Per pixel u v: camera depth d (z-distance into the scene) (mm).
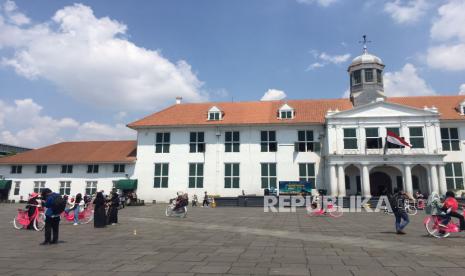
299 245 11078
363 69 43312
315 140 39875
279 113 41562
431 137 35875
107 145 47125
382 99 37438
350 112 37719
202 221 19500
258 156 40469
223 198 36031
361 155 35375
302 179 39312
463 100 39469
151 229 15711
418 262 8492
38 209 15609
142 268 7879
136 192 41688
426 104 41031
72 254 9609
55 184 43406
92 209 21734
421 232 14273
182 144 41969
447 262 8492
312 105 44062
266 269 7754
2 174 44688
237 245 11094
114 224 17875
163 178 41562
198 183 40875
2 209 30703
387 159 35094
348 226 16641
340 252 9836
